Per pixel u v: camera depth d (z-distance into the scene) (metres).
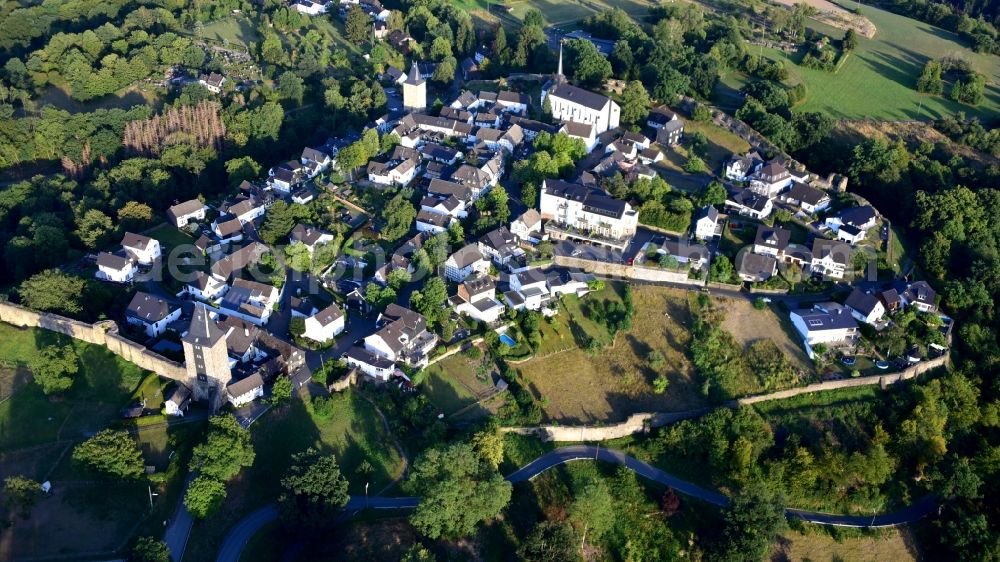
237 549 192.00
